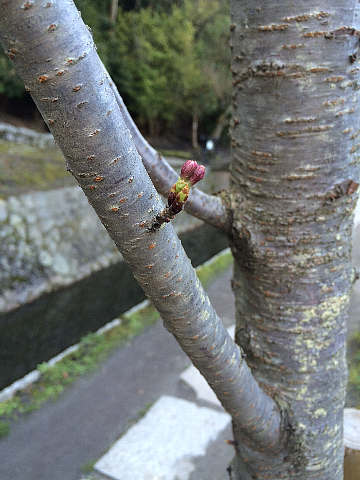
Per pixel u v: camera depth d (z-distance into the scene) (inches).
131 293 65.5
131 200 5.8
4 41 4.7
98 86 5.1
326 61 9.2
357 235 67.9
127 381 39.9
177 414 34.2
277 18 9.0
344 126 9.9
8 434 34.3
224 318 49.8
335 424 12.3
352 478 18.5
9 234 65.3
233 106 11.2
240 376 9.2
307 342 11.4
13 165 77.6
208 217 11.3
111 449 31.1
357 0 9.1
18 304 62.0
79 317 58.1
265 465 12.0
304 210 10.4
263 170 10.5
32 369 45.9
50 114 5.1
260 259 11.2
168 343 45.8
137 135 10.1
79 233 76.6
